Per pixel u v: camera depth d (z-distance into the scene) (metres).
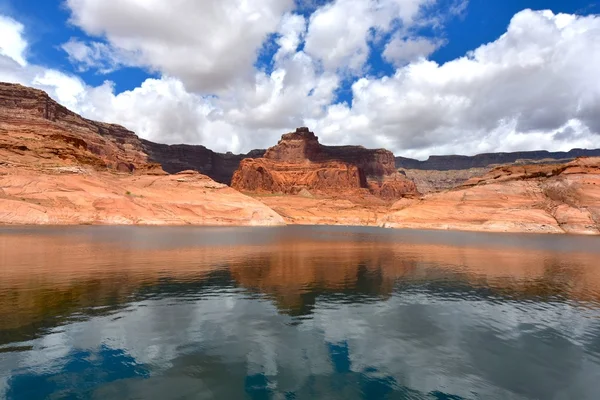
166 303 16.55
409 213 114.38
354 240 59.03
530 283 22.61
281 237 61.44
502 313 16.11
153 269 24.55
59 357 10.73
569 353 11.88
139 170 117.31
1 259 26.52
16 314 14.27
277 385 9.45
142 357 10.92
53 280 20.08
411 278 23.88
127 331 12.94
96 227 65.62
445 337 13.12
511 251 42.41
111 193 81.69
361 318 15.13
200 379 9.68
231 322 14.27
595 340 13.02
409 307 16.88
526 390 9.46
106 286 19.17
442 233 85.44
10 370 9.87
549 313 16.17
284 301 17.53
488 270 27.66
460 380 9.95
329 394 9.05
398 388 9.45
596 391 9.45
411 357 11.40
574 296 19.20
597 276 25.39
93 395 8.73
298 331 13.48
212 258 30.92
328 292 19.50
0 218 62.00
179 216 90.19
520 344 12.57
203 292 18.78
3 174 71.88
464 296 19.05
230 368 10.36
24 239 40.31
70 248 33.66
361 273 25.47
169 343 12.03
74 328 13.04
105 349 11.39
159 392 8.95
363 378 9.95
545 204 97.50
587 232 84.56
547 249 45.53
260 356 11.23
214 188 110.56
